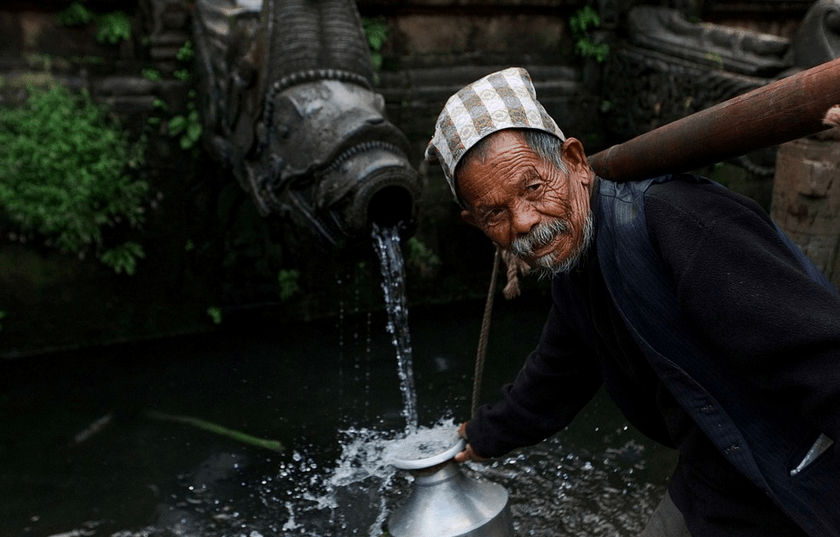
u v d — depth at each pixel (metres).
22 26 4.43
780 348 0.92
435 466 1.64
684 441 1.22
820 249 3.57
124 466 3.43
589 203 1.18
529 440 1.63
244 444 3.61
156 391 4.21
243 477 3.33
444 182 5.54
